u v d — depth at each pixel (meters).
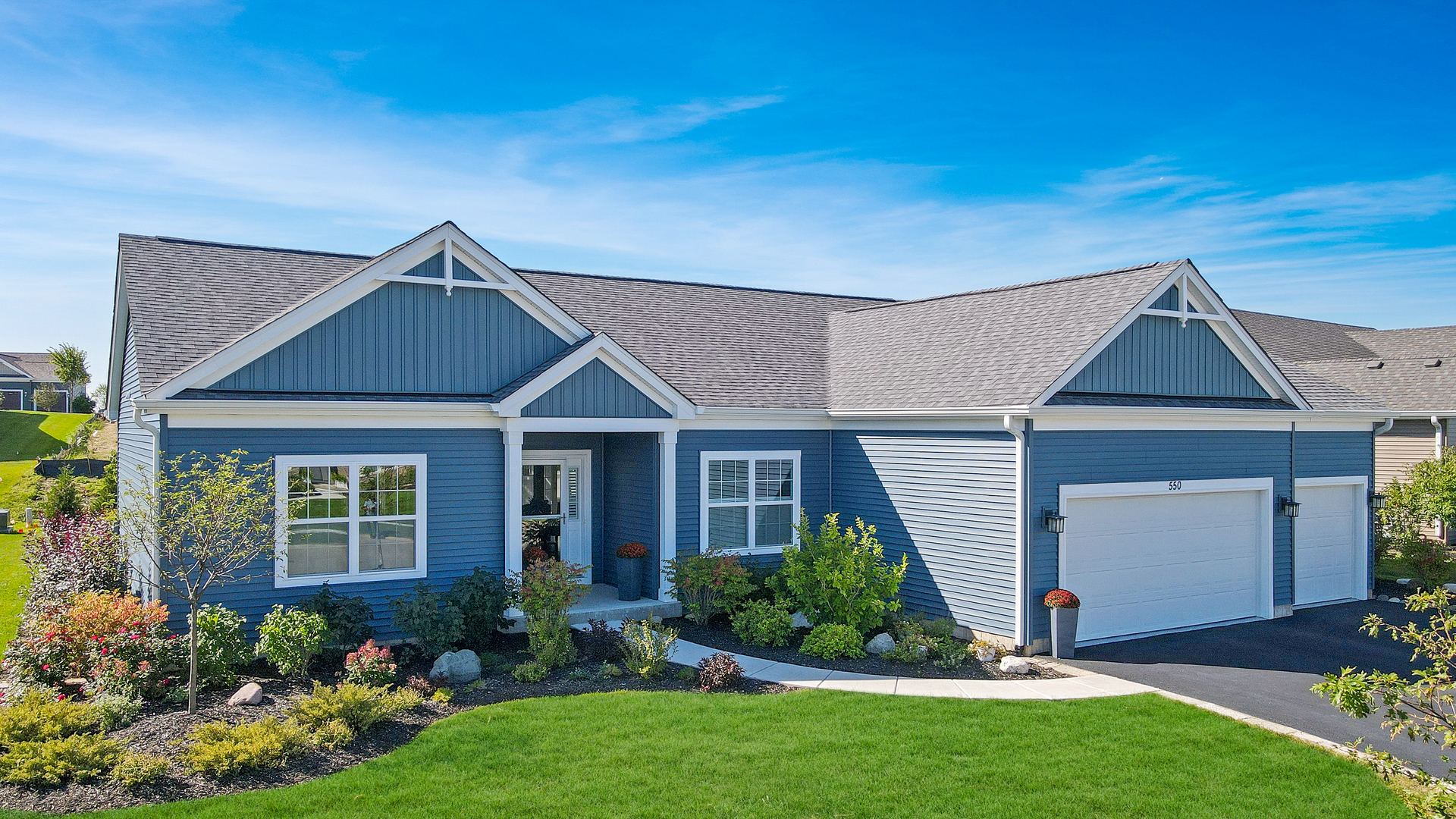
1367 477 19.58
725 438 17.19
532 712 10.79
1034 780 9.02
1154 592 16.23
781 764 9.30
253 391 13.60
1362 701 7.09
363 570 14.14
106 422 52.16
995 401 14.88
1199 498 16.83
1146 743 10.09
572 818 8.03
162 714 10.42
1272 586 17.59
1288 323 35.72
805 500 18.03
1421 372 27.33
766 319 22.11
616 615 15.75
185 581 11.55
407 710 10.70
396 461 14.36
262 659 12.97
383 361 14.70
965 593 15.49
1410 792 7.53
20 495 34.12
